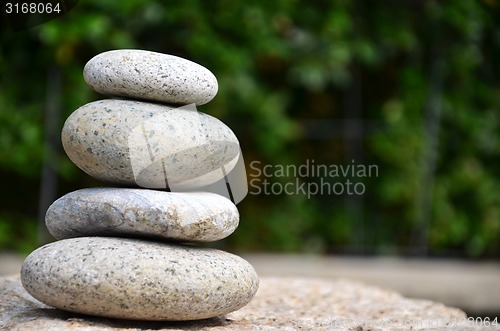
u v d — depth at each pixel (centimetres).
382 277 735
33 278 357
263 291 551
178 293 351
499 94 901
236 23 817
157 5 790
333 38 841
